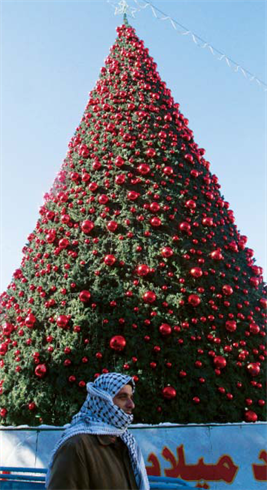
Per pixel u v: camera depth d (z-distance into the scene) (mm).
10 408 6191
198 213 8000
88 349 6211
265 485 5363
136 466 2480
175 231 7480
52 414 5906
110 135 8836
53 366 6242
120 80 10125
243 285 7629
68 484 2080
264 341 7070
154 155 8375
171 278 6918
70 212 7926
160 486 3229
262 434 5758
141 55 10891
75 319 6480
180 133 9531
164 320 6445
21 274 8297
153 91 9992
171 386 5949
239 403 6172
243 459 5531
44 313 6879
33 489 3463
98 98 10047
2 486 3602
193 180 8594
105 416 2404
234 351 6613
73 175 8328
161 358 6129
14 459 5715
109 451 2340
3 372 6770
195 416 5781
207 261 7398
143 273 6676
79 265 7062
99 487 2154
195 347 6406
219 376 6293
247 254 8672
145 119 9148
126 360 6078
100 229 7441
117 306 6527
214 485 5312
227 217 8820
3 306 8281
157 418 5695
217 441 5609
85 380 5996
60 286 7039
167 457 5422
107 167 8281
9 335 7238
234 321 6844
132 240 7172
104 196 7680
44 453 5605
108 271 6914
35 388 6191
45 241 7965
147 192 7797
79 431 2289
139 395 5812
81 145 8977
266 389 6574
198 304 6719
